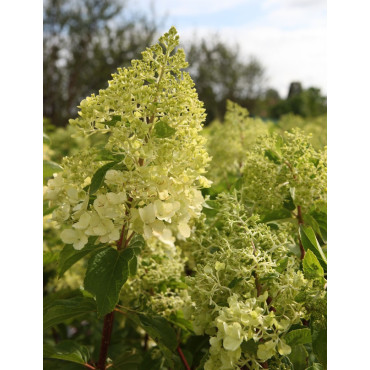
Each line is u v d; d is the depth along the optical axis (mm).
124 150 417
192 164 429
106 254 437
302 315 411
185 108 432
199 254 475
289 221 545
